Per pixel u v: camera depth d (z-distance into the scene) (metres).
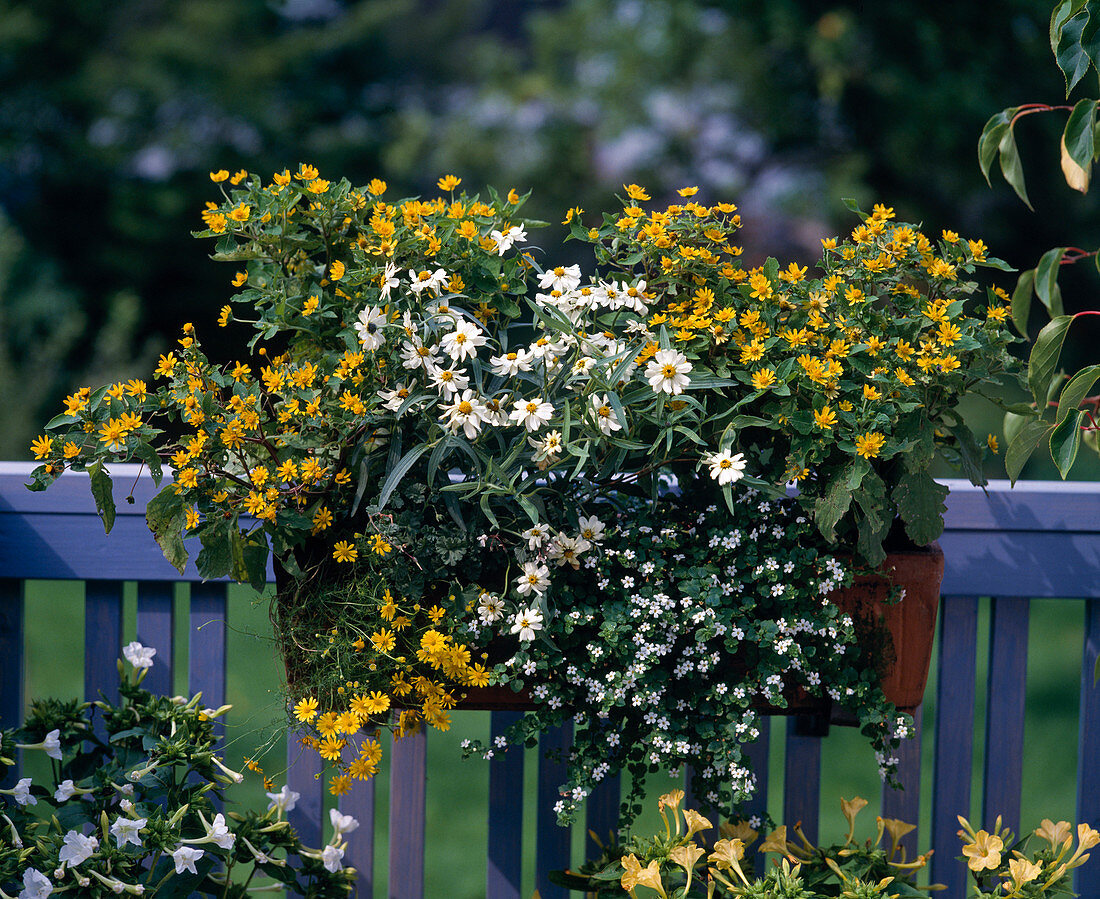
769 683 1.45
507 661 1.48
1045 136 7.25
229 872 1.63
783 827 1.59
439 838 3.30
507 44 11.45
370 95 10.58
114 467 1.81
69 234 9.14
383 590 1.44
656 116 7.77
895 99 7.05
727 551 1.48
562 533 1.46
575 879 1.65
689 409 1.42
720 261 1.55
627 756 1.52
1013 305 1.82
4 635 1.82
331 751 1.45
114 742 1.65
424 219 1.55
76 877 1.51
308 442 1.43
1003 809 1.86
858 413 1.42
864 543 1.43
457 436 1.42
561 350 1.46
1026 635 1.84
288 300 1.57
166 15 9.86
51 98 9.06
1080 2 1.50
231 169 9.45
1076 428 1.49
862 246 1.53
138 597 1.83
